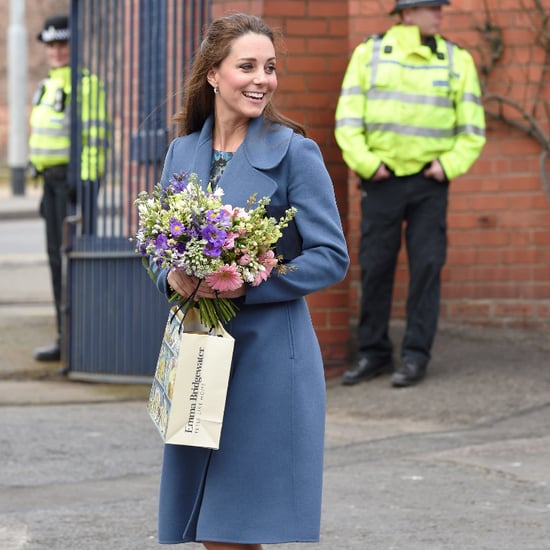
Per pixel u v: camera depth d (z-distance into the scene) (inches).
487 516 310.0
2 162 1942.7
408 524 304.2
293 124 228.5
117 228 502.3
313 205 220.4
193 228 209.9
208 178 224.7
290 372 219.3
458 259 503.2
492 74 498.0
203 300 216.4
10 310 686.5
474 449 376.5
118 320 500.4
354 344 496.1
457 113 442.9
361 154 439.8
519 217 498.9
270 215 220.8
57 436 406.6
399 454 372.8
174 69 480.7
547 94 494.6
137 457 380.2
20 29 1578.5
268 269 213.6
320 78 479.8
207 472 219.8
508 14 495.2
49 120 541.3
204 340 210.1
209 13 479.8
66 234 511.8
